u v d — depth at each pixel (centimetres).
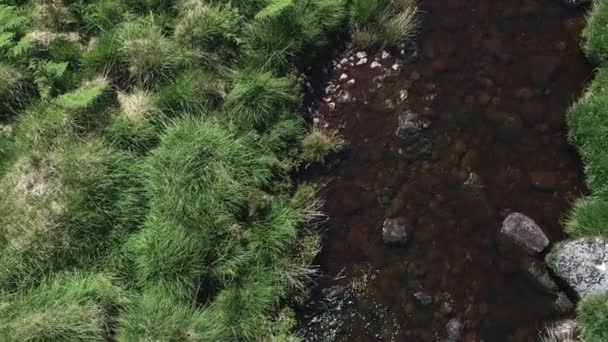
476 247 735
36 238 656
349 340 716
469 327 705
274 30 749
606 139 714
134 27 731
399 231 739
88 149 684
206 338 645
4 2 736
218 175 693
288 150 753
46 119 692
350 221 755
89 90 685
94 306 646
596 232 685
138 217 686
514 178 755
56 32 730
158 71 722
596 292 657
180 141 698
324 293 728
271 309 695
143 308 650
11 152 697
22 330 624
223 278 682
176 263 659
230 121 726
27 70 709
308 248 726
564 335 672
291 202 738
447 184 761
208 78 730
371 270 738
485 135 773
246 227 704
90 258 670
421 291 723
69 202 666
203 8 738
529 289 710
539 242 714
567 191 740
